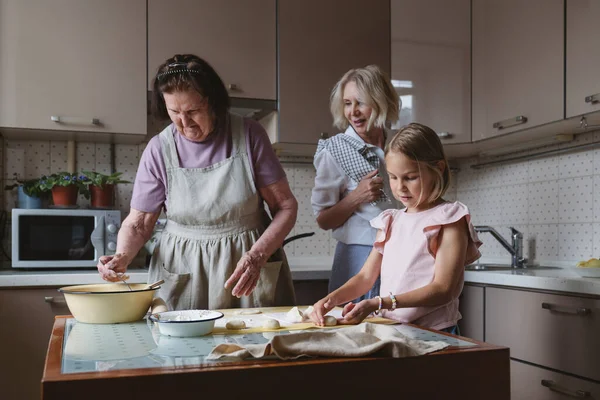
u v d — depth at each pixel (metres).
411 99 2.71
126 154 2.79
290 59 2.63
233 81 2.56
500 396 0.90
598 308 1.73
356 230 1.73
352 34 2.70
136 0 2.44
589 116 2.08
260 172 1.53
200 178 1.48
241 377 0.77
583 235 2.41
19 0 2.30
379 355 0.86
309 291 2.37
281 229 1.49
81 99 2.37
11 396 2.09
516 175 2.82
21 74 2.30
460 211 1.27
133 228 1.51
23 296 2.12
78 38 2.37
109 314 1.17
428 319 1.26
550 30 2.21
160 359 0.84
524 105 2.35
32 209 2.29
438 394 0.87
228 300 1.47
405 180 1.31
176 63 1.37
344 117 1.84
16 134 2.50
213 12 2.54
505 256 2.89
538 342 1.96
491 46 2.56
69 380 0.71
